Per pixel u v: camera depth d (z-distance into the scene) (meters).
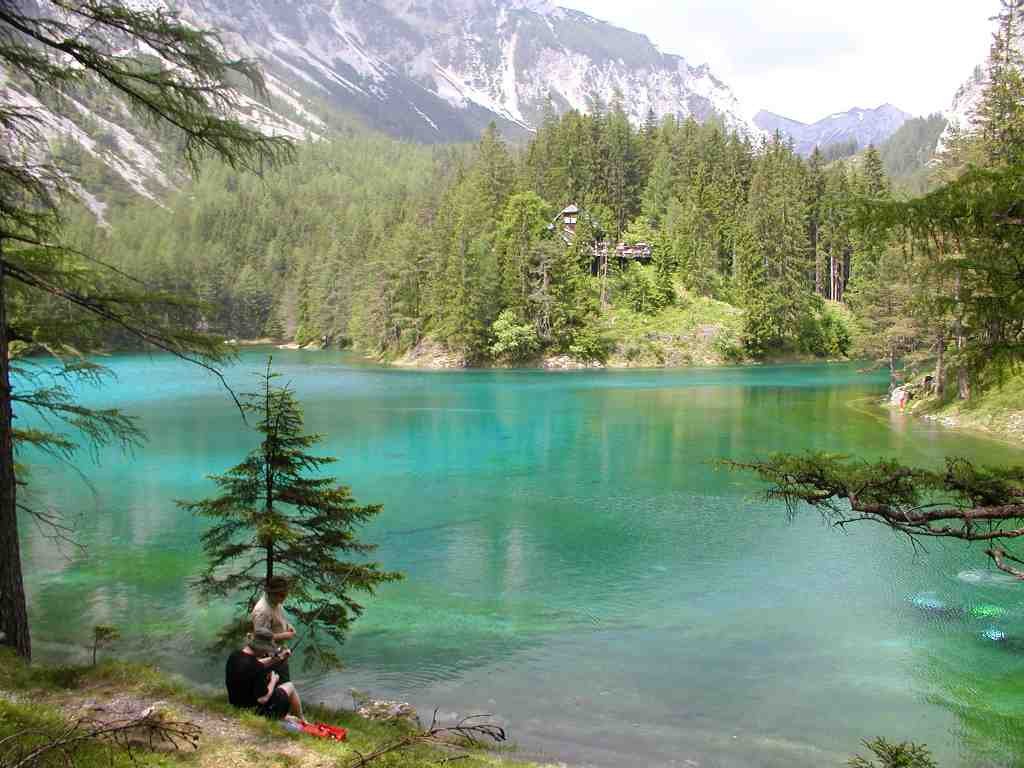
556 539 20.17
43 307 9.70
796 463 7.84
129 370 74.62
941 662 12.99
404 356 97.06
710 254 113.00
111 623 14.37
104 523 21.53
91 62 7.66
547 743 10.25
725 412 46.78
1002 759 10.05
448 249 95.31
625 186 131.88
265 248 168.88
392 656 13.14
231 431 37.69
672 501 24.16
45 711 6.56
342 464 30.41
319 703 11.21
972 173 6.36
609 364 92.06
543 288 92.19
